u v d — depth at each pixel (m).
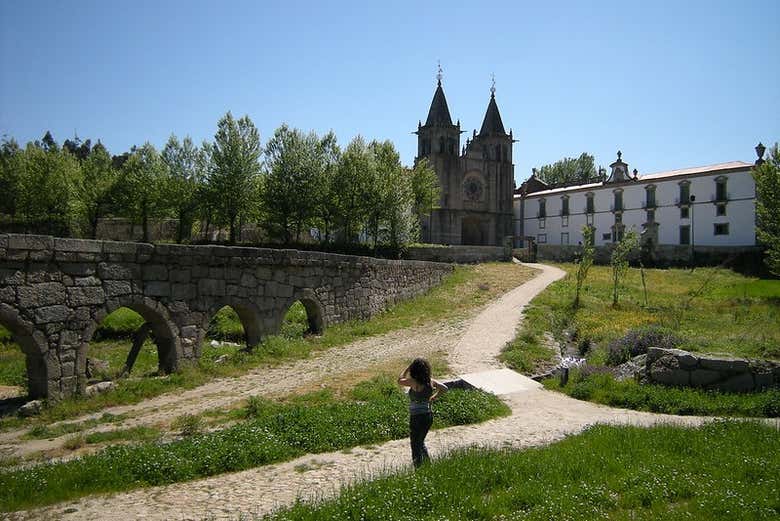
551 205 77.94
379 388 11.82
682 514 5.07
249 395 11.70
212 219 52.41
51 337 10.61
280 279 17.31
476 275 38.31
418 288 29.94
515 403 11.39
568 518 5.03
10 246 9.86
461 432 9.01
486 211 76.88
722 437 7.76
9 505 5.79
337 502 5.44
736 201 57.53
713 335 18.08
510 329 21.27
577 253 57.03
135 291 12.42
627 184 67.88
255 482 6.67
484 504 5.36
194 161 52.25
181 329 13.59
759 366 11.18
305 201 46.50
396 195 47.16
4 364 15.26
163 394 11.83
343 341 18.62
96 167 56.53
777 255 39.56
